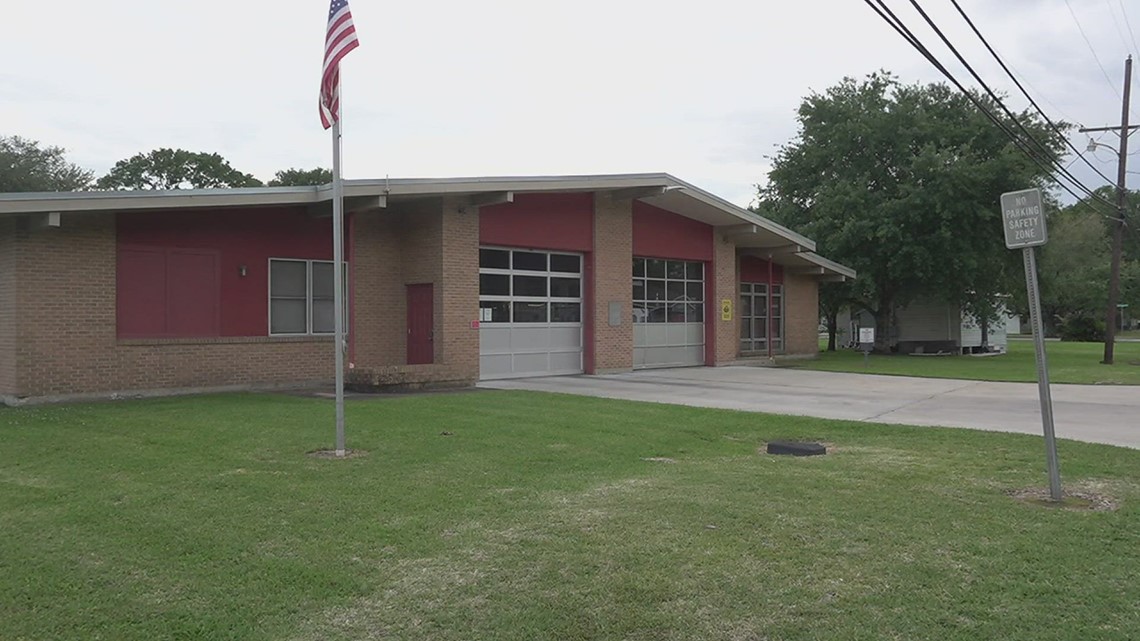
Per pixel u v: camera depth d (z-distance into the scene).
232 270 16.36
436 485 7.76
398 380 15.92
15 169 47.00
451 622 4.70
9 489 7.49
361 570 5.46
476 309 18.27
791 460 9.45
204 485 7.65
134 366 14.99
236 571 5.43
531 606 4.90
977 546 5.96
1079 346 48.22
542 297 20.38
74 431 10.56
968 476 8.45
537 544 5.98
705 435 11.18
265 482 7.79
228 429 10.72
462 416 12.15
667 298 24.23
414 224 18.28
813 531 6.31
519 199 19.38
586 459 9.23
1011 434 11.23
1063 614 4.79
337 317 9.34
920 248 32.84
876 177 36.28
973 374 22.98
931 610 4.84
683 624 4.66
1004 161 31.81
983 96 34.38
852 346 46.06
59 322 14.15
